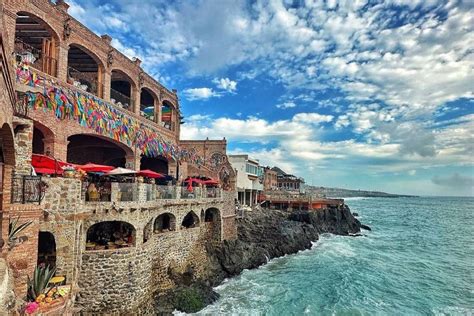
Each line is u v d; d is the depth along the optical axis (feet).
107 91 84.94
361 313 70.49
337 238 174.29
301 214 186.39
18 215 38.01
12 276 32.91
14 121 40.32
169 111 127.03
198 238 89.10
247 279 90.17
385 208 502.79
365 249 146.30
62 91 67.87
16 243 37.29
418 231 221.46
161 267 71.31
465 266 118.93
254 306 70.90
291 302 74.59
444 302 80.28
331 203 225.56
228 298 75.25
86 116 73.77
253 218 143.84
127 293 54.85
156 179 101.65
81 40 76.23
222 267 93.35
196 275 82.02
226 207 103.81
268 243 120.47
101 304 52.13
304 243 138.51
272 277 93.09
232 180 137.39
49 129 64.23
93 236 60.59
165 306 63.57
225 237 101.91
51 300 38.63
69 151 87.97
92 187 54.80
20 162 41.65
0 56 23.26
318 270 103.65
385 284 93.30
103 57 83.82
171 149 111.86
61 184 46.01
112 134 81.82
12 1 58.70
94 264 52.24
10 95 31.68
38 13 64.69
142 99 121.19
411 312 72.79
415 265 118.93
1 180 35.63
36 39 77.36
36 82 61.72
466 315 72.08
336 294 81.66
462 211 458.09
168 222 81.87
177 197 78.38
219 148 165.17
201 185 102.58
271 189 274.36
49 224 44.50
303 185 347.56
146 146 95.91
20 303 33.45
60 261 45.19
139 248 58.29
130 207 56.70
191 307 65.98
